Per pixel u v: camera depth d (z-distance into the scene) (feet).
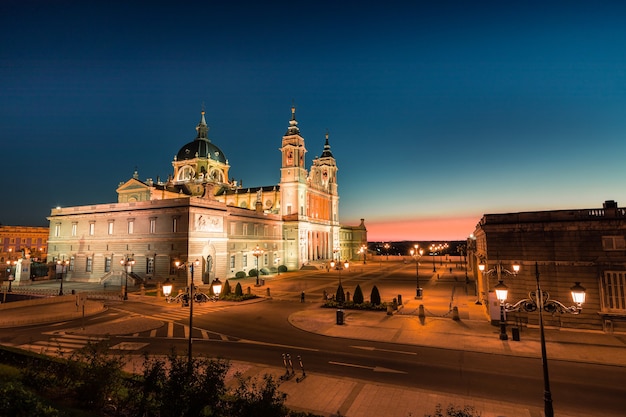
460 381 61.26
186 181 345.92
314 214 367.66
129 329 99.50
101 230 219.82
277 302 143.02
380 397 55.06
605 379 61.36
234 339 88.94
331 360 72.59
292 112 342.85
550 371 65.21
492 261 103.50
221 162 378.53
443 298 150.30
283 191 330.95
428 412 50.16
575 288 51.49
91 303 135.33
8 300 171.63
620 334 87.76
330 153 420.36
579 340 83.46
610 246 92.07
